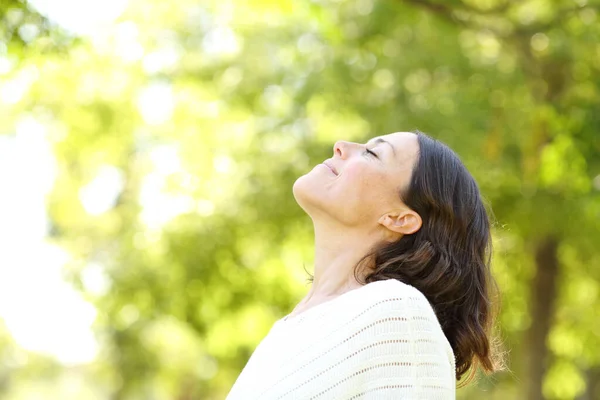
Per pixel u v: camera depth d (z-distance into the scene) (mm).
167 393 20828
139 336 18875
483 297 2871
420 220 2764
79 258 16094
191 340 16984
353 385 2439
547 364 11773
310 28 11977
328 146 11836
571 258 11695
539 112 9586
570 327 13844
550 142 9828
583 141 9570
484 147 9781
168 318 13945
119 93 13117
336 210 2766
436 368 2453
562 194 9992
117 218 16188
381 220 2762
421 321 2475
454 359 2615
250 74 12703
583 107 9531
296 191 2818
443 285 2746
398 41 10547
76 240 16453
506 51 10164
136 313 14125
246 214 12594
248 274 13172
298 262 13469
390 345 2439
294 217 12117
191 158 13297
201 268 12891
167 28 12992
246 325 13961
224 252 12867
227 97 12664
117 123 13242
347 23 10648
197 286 13047
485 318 2889
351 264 2773
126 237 14289
